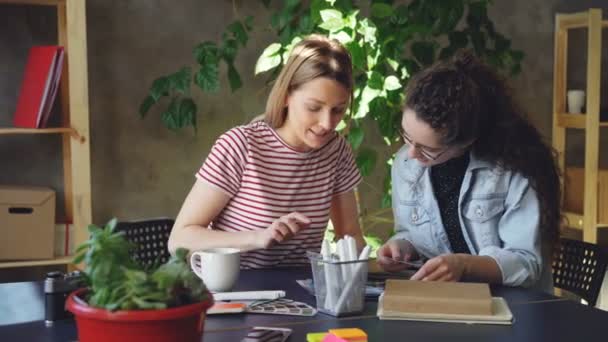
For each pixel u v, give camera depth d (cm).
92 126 343
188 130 358
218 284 182
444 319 165
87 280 124
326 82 205
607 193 379
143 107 331
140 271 121
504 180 214
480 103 206
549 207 210
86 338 121
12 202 309
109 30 342
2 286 192
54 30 338
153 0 347
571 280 227
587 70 389
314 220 225
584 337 155
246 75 362
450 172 221
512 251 206
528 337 155
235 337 152
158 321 118
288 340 151
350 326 161
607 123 377
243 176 218
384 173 384
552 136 406
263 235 196
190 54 354
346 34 312
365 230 370
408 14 328
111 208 348
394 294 168
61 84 334
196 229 206
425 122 196
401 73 332
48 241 312
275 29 361
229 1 357
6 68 334
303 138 212
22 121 317
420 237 228
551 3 404
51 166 344
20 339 152
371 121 379
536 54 404
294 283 196
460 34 343
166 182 356
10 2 324
